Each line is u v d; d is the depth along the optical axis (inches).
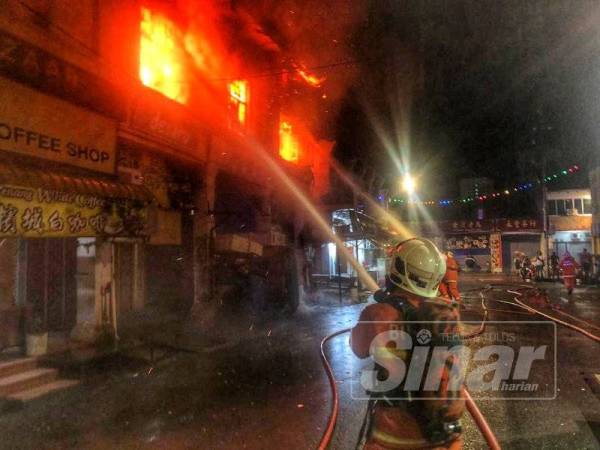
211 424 226.7
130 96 402.3
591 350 350.3
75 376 310.7
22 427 229.0
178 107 471.2
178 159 504.4
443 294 400.8
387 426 95.1
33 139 319.6
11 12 298.0
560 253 1581.0
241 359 365.4
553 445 188.4
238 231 712.4
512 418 217.8
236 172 625.9
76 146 355.9
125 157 444.1
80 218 345.7
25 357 320.2
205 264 543.5
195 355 378.6
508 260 1689.2
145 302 542.6
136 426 227.1
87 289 438.9
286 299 616.4
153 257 547.2
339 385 288.5
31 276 384.2
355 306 718.5
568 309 600.1
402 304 96.3
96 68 377.1
